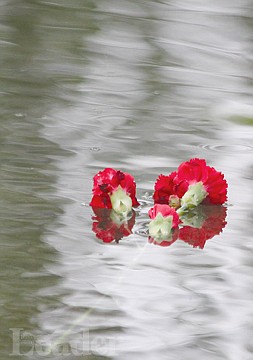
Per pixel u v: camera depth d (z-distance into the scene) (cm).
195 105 643
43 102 625
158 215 414
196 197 445
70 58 738
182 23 860
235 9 920
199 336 320
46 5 887
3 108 604
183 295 350
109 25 840
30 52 746
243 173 506
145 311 336
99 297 345
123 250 391
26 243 391
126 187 437
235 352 309
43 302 338
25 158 507
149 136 566
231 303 346
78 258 380
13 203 439
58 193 455
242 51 792
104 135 561
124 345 312
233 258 389
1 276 358
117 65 729
